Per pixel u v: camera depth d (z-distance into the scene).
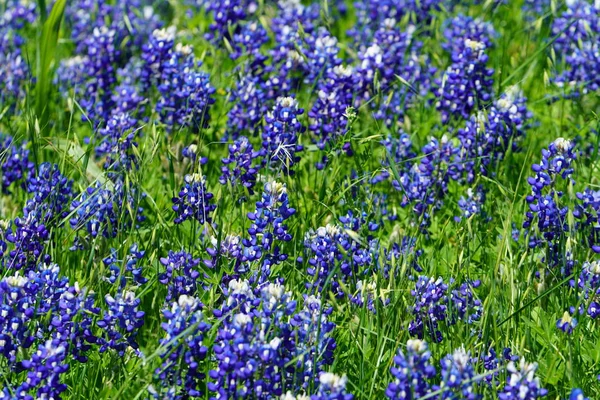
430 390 5.41
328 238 6.64
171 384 5.66
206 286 6.80
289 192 7.71
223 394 5.45
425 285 6.38
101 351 6.03
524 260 6.89
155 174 8.62
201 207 7.17
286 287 6.53
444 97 8.95
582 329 6.48
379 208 7.91
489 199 8.12
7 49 11.16
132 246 6.75
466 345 6.03
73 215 7.58
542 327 6.42
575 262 6.82
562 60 10.35
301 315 5.82
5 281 5.87
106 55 10.09
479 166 8.17
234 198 7.59
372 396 5.80
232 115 9.09
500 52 11.28
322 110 8.34
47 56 9.99
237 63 10.73
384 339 5.96
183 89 8.66
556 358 6.00
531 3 11.96
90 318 6.23
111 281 6.48
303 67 9.57
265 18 11.88
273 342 5.46
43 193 7.30
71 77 10.26
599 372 6.20
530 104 9.91
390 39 10.12
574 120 9.53
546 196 6.95
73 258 7.57
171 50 9.55
